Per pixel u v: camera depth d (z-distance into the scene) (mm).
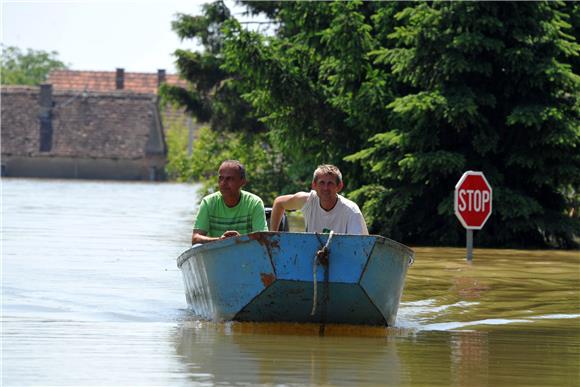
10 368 16297
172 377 15750
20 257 36469
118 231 52000
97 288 27719
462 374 16562
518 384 15867
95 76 192875
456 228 47781
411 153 47062
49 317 22156
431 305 25688
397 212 48812
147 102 172750
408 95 46469
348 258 20297
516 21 46344
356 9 51594
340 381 15719
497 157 48969
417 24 46500
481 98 46625
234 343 19094
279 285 20297
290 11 55812
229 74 79875
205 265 21547
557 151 46625
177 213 71812
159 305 24484
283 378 15828
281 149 59844
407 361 17656
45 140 170375
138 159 169000
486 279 31984
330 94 54781
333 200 21484
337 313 20766
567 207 50438
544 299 27078
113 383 15281
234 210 22625
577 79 45938
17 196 95188
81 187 126625
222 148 87688
